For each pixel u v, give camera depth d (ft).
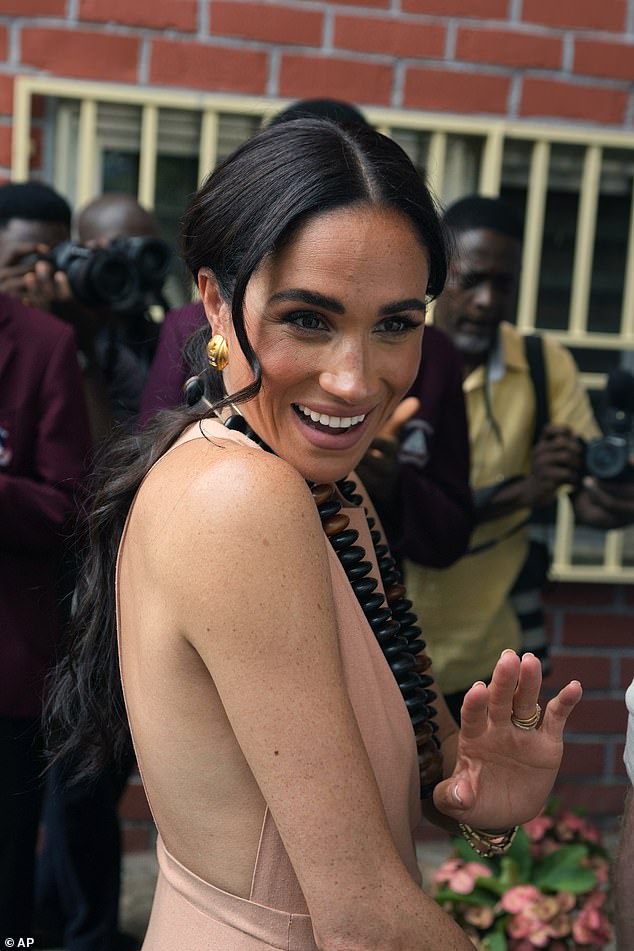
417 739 5.04
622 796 12.75
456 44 11.90
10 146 11.60
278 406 4.42
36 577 8.91
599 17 12.04
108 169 11.89
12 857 9.00
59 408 9.05
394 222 4.18
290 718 4.02
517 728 4.81
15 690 8.77
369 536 5.30
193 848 4.47
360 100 11.85
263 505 4.05
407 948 4.11
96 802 10.02
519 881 8.52
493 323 10.62
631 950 4.75
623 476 10.45
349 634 4.56
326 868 4.02
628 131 12.27
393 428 8.95
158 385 8.36
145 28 11.57
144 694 4.36
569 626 12.65
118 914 10.41
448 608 10.75
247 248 4.23
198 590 4.05
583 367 12.79
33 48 11.48
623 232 12.65
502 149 12.21
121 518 4.83
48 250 10.32
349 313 4.19
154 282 10.50
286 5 11.66
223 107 11.71
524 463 11.05
